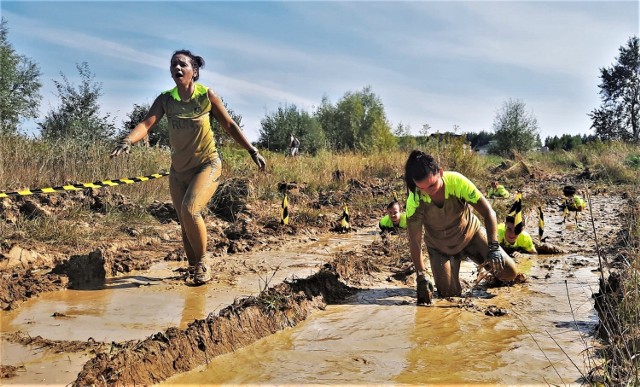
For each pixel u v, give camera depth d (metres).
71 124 15.65
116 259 6.70
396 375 3.61
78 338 4.21
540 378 3.54
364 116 44.22
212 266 6.73
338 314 4.96
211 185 6.11
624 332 3.77
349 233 9.65
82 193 9.20
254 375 3.63
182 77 5.90
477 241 5.63
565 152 32.75
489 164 27.75
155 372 3.57
